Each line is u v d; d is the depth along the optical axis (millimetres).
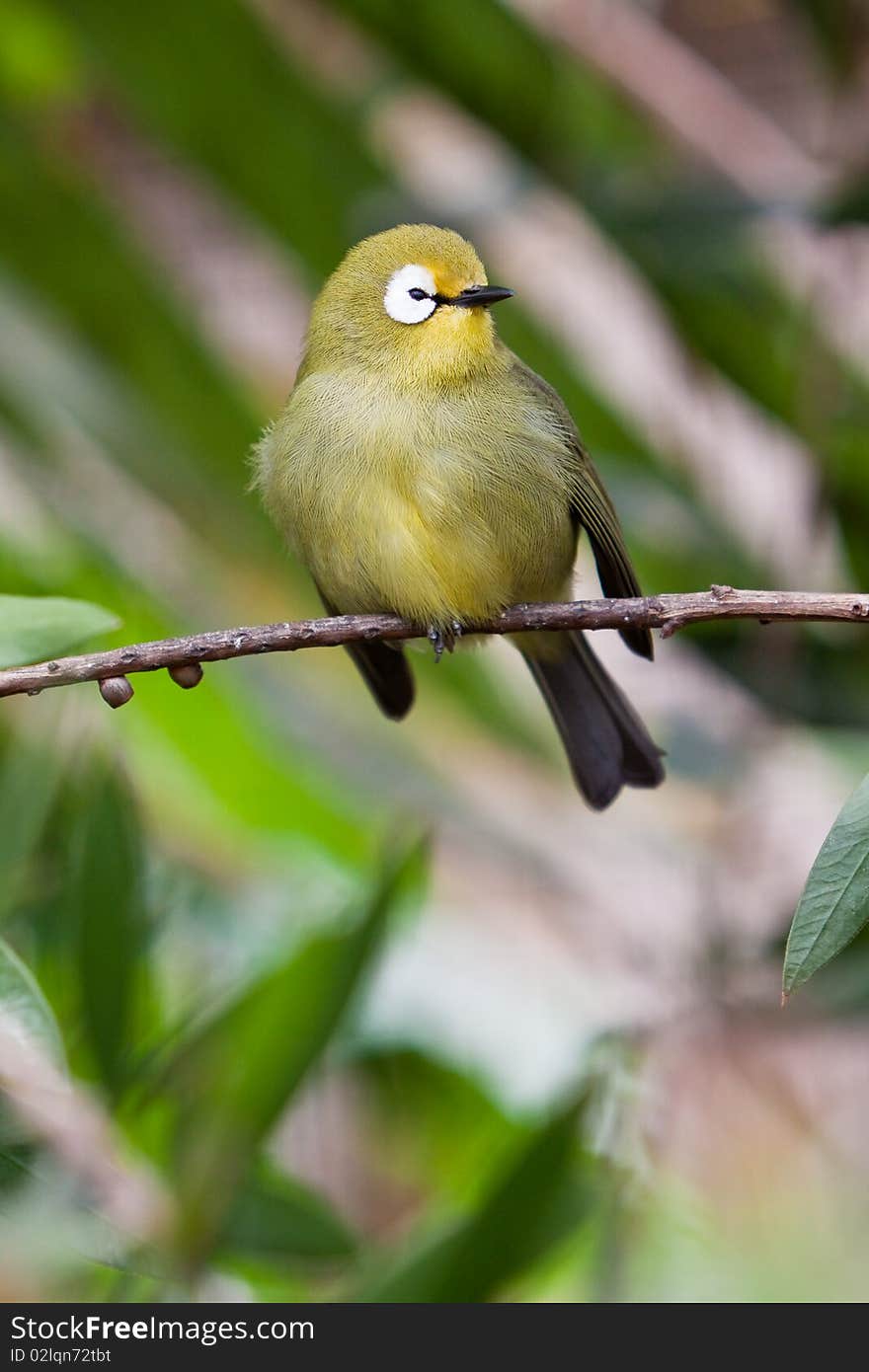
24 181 10594
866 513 9914
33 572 10617
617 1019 9812
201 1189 6809
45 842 7781
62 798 7781
